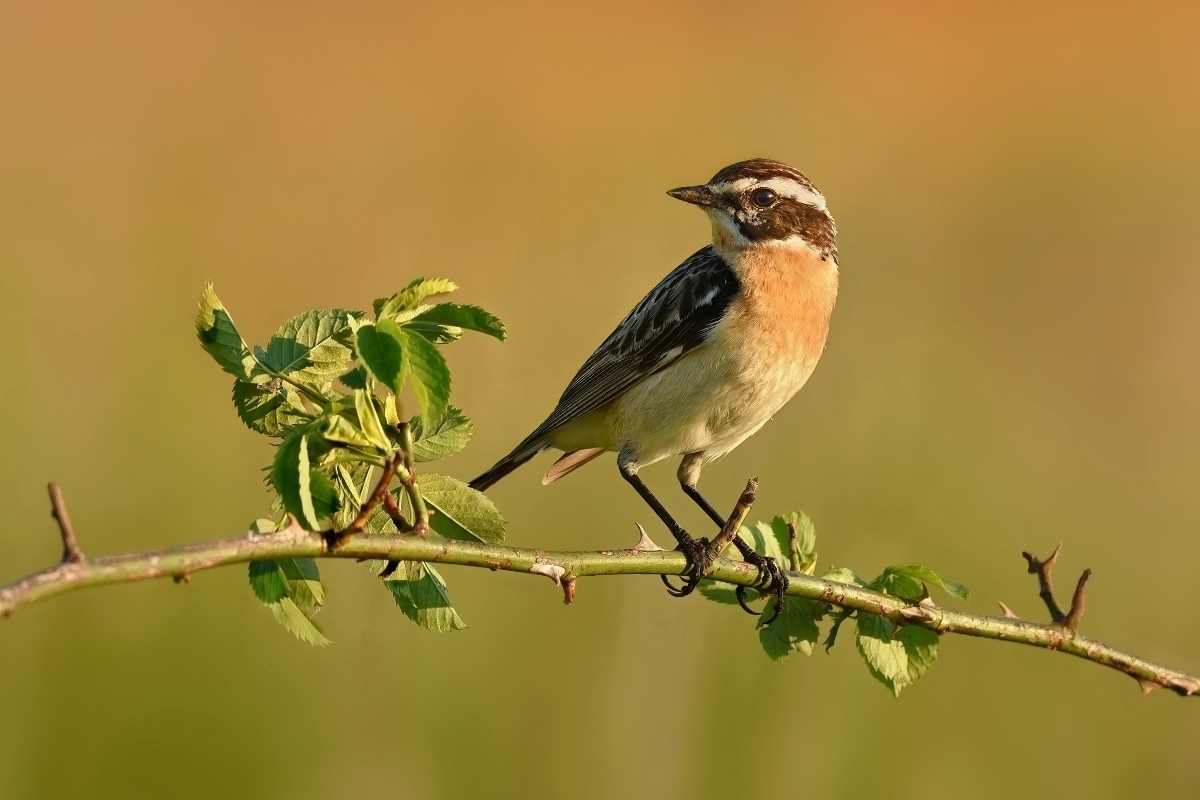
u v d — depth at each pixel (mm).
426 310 6238
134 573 5109
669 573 7383
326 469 6117
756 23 27281
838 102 25016
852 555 14477
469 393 16250
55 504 4938
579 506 14477
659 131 23422
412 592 6684
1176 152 24203
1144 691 7848
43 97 22719
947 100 25469
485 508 6602
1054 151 24078
